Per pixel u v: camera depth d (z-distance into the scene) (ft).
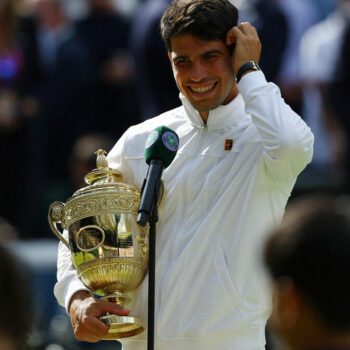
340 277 36.88
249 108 58.75
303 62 129.59
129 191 59.52
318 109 129.29
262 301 59.00
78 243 59.52
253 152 59.11
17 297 36.78
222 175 59.26
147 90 125.70
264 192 59.00
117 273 59.11
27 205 130.62
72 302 60.29
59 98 131.75
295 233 37.42
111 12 133.90
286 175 58.80
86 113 131.75
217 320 58.49
